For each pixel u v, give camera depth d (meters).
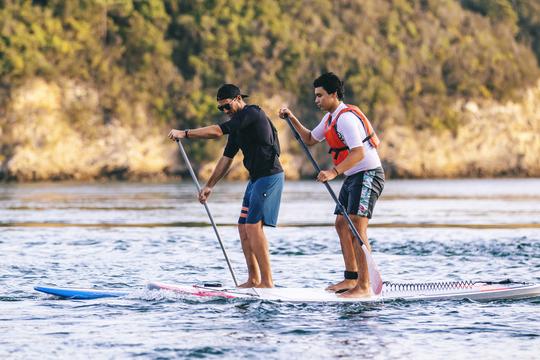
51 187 141.62
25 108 182.12
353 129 24.16
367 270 24.77
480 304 24.33
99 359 18.38
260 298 24.55
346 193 24.95
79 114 186.75
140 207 80.31
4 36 188.88
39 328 21.39
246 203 25.94
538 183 161.00
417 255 39.25
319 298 24.41
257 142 25.11
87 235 49.44
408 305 24.06
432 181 179.25
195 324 21.75
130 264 35.53
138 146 188.00
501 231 52.34
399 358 18.47
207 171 184.12
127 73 199.62
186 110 199.50
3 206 82.12
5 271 32.91
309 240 46.44
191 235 49.56
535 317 22.55
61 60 191.12
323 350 19.12
